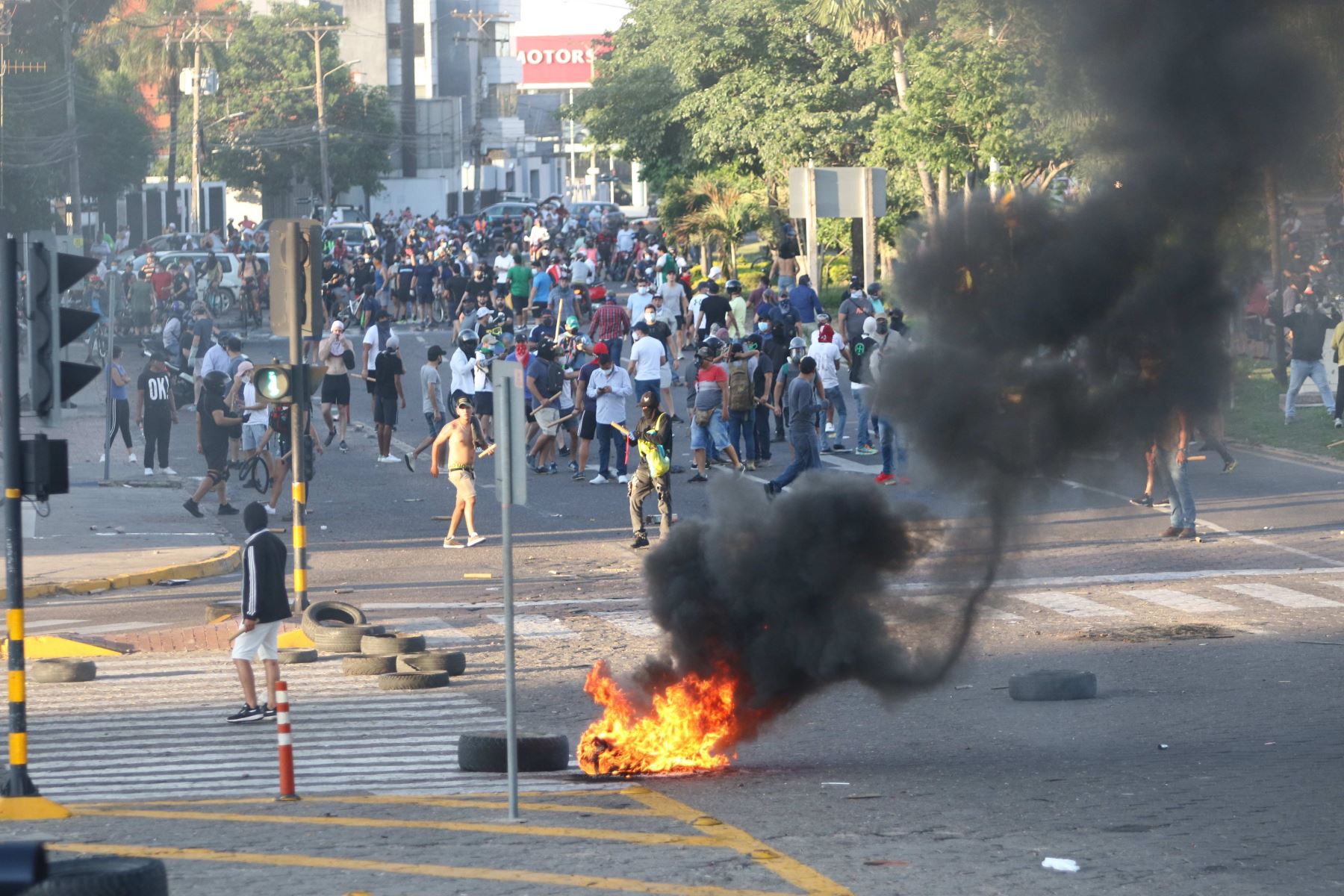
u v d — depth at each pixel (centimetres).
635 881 2056
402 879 2078
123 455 7869
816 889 2017
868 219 7975
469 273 13875
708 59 13925
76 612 4731
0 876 1474
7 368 2584
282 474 6347
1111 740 3005
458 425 5638
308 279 4559
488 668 3850
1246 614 4231
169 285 12538
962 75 8519
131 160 18762
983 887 2020
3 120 15600
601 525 6031
